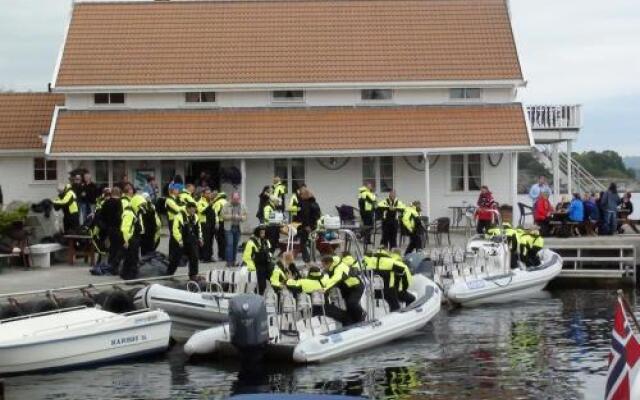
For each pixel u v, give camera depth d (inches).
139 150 1987.0
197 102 2101.4
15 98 2206.0
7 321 1122.0
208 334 1143.0
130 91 2078.0
